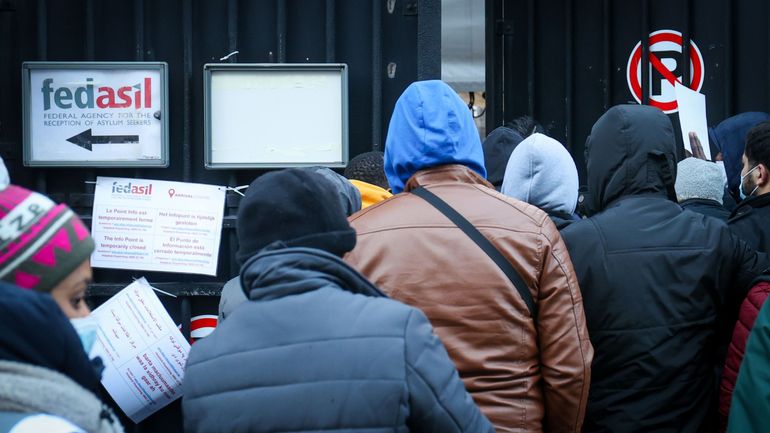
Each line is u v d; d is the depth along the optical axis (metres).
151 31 3.36
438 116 2.66
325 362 1.81
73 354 1.49
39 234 1.52
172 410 3.34
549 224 2.54
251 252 1.98
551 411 2.54
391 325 1.83
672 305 2.84
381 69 3.41
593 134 3.09
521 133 4.60
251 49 3.40
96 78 3.26
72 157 3.26
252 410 1.82
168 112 3.32
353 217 2.62
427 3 3.38
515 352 2.46
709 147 4.23
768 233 3.19
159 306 3.26
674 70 4.85
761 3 4.72
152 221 3.29
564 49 5.00
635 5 4.91
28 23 3.31
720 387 2.85
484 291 2.44
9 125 3.31
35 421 1.38
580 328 2.51
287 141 3.32
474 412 1.89
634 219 2.89
